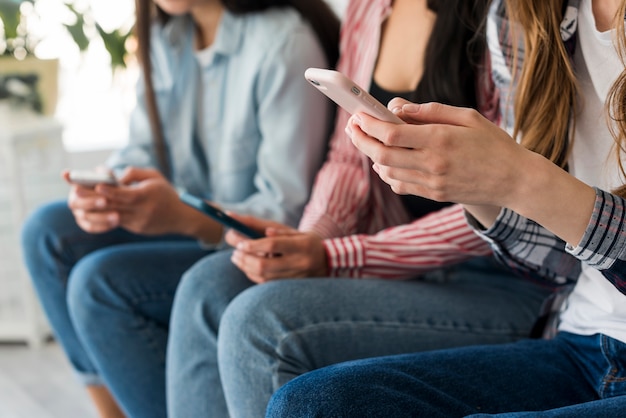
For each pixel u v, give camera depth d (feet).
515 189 2.57
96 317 4.79
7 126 7.37
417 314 3.55
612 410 2.38
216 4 5.51
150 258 4.91
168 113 5.78
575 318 3.14
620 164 2.77
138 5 5.67
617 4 2.94
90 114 9.93
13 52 8.24
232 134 5.44
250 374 3.34
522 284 4.04
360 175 4.69
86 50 8.71
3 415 6.27
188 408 3.96
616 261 2.61
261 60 5.24
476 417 2.38
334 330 3.41
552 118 3.07
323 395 2.58
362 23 4.90
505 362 2.96
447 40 3.90
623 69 2.89
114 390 4.92
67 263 5.39
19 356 7.57
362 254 4.01
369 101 2.53
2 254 7.62
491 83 3.85
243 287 4.06
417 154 2.55
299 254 4.00
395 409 2.58
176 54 5.74
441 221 3.95
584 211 2.58
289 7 5.46
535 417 2.35
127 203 4.88
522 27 3.13
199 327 3.94
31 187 7.65
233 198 5.56
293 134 5.17
